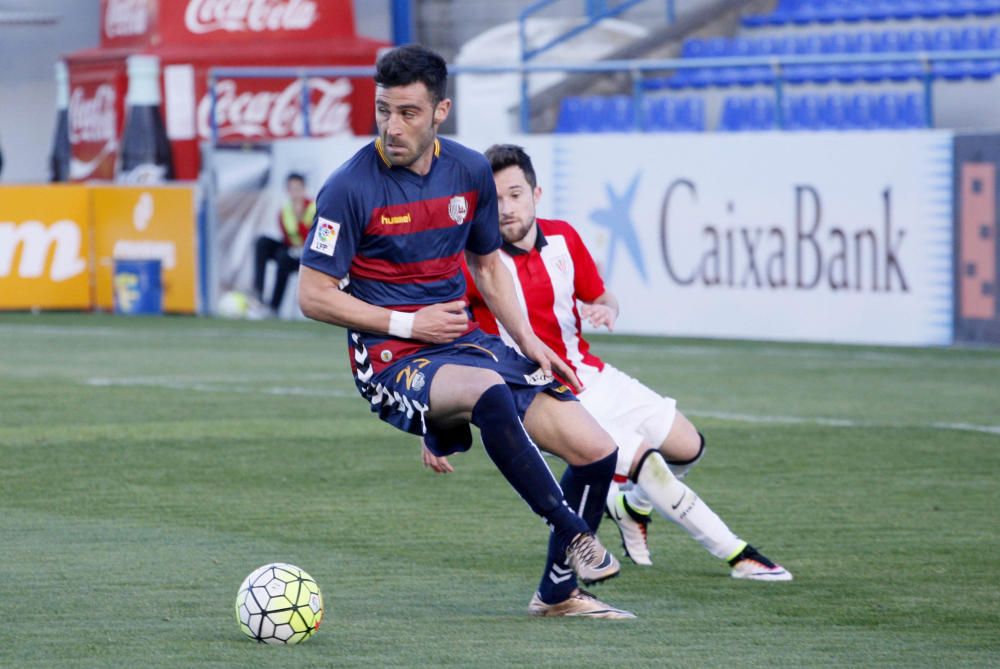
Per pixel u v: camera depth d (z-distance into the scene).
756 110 64.56
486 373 16.08
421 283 16.78
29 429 32.59
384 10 85.50
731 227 51.91
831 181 49.81
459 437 16.78
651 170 53.28
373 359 16.70
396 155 16.06
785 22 69.75
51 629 16.31
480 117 71.69
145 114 73.56
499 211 18.94
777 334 51.38
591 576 16.03
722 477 26.84
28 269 64.50
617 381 20.28
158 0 79.69
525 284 19.58
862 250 49.50
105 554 20.52
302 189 60.28
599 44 74.88
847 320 50.00
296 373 43.66
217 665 14.76
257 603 15.62
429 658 15.10
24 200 64.12
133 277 63.47
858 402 36.78
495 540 21.62
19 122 91.25
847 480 26.50
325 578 19.17
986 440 30.94
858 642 15.92
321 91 79.56
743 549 19.22
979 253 47.25
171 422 33.66
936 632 16.41
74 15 90.94
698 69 68.75
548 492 16.03
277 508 24.03
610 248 54.47
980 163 46.94
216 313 63.00
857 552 20.81
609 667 14.79
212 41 79.25
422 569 19.73
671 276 53.28
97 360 47.03
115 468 27.81
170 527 22.48
